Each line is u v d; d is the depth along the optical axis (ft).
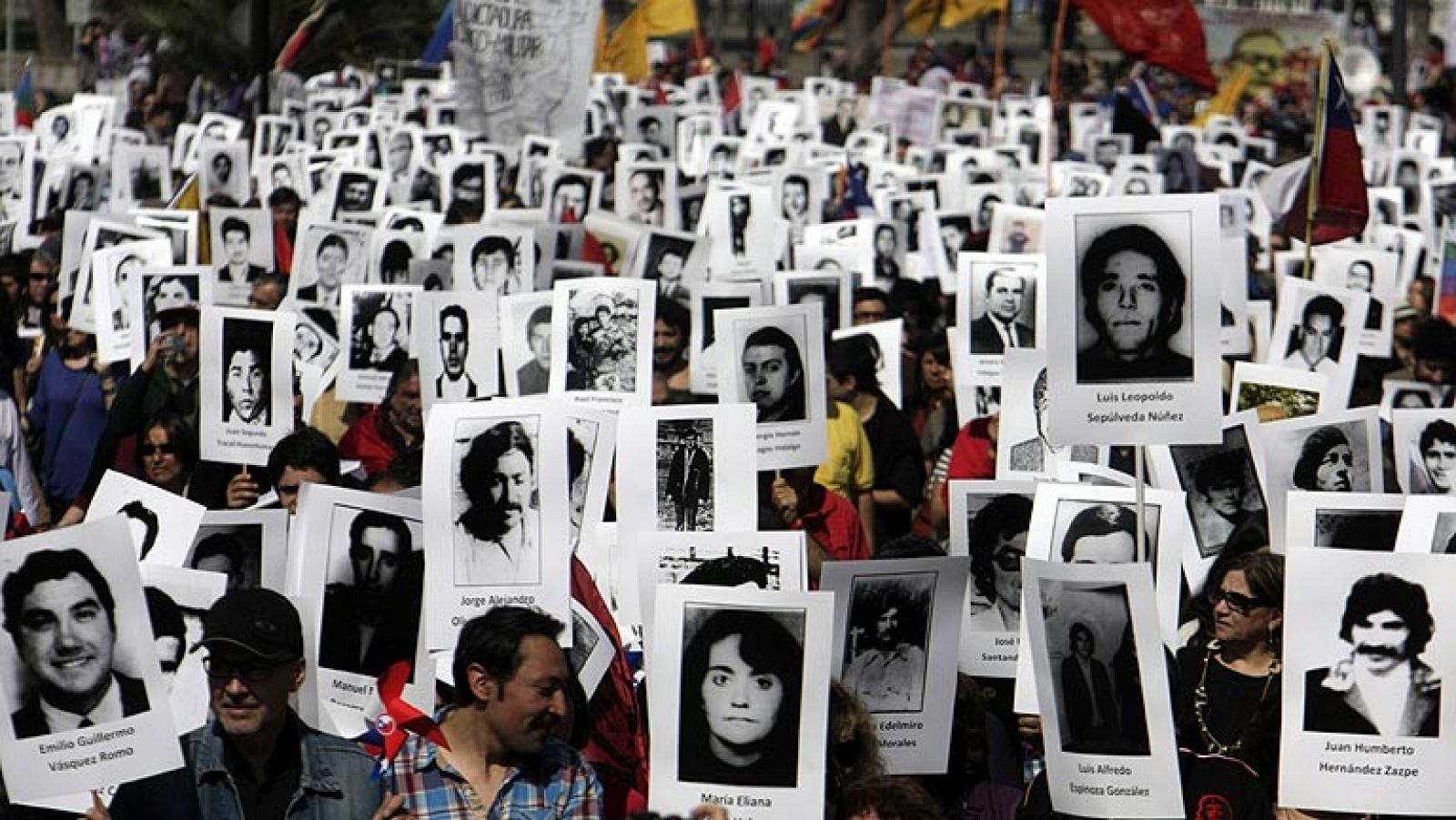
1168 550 29.73
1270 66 221.05
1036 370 37.04
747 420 30.12
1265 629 27.84
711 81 131.54
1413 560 24.44
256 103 106.83
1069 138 133.28
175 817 23.20
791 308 36.99
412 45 162.81
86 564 23.32
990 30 234.17
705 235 60.34
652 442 30.14
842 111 128.88
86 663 23.29
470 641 22.93
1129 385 27.45
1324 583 24.56
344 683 27.04
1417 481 36.78
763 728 24.23
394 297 46.06
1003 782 29.94
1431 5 220.64
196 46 149.38
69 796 24.47
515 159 82.23
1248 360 58.03
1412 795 24.48
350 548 27.12
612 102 122.83
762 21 244.83
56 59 179.32
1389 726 24.48
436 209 84.94
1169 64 89.92
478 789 22.98
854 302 53.78
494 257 51.37
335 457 34.50
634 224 59.72
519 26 81.61
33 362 55.21
